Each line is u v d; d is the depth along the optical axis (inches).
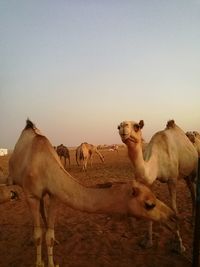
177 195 258.8
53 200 112.7
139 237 155.8
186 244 142.3
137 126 126.5
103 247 145.4
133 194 85.9
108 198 88.7
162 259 129.5
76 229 175.5
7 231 178.4
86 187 96.7
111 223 181.6
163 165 143.4
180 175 154.7
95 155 997.8
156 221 85.6
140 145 129.2
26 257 138.4
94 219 193.8
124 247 144.1
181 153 151.5
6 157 1054.4
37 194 112.7
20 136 129.5
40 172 111.2
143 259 130.6
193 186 166.7
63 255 138.5
